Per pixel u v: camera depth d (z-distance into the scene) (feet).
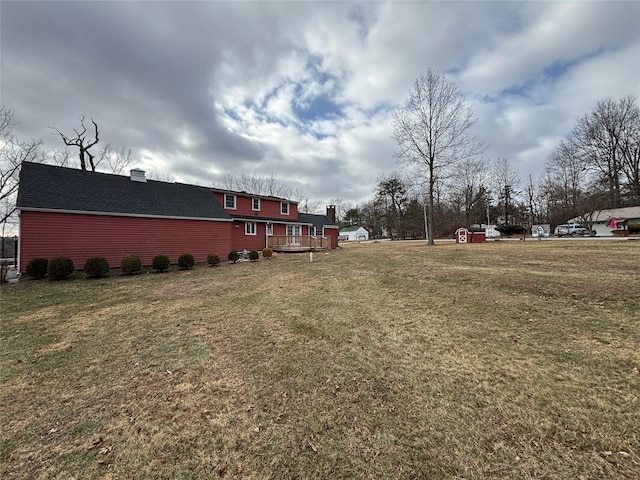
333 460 6.47
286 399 8.91
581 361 10.26
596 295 16.76
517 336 12.60
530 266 27.12
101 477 6.27
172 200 50.26
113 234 40.81
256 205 70.13
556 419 7.43
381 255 47.93
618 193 104.63
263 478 6.08
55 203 36.45
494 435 6.99
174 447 7.06
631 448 6.39
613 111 101.96
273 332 14.66
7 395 9.64
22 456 6.93
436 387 9.18
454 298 18.61
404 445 6.80
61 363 11.93
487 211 137.18
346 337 13.60
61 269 31.14
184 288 26.50
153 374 10.84
